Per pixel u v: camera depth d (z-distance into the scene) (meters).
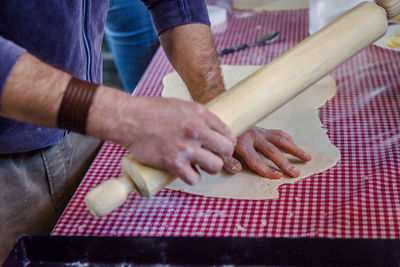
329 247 0.90
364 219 1.01
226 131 0.83
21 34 1.03
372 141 1.25
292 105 1.44
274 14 2.13
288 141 1.22
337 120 1.36
